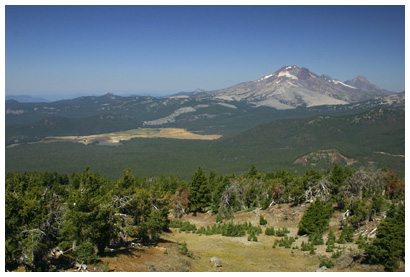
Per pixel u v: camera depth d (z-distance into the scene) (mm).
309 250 35219
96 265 25797
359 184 49812
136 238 38562
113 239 33094
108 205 31625
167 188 71312
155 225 37344
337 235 39562
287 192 56906
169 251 32688
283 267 29562
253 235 43000
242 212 57250
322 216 41906
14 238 24938
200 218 61625
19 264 25078
